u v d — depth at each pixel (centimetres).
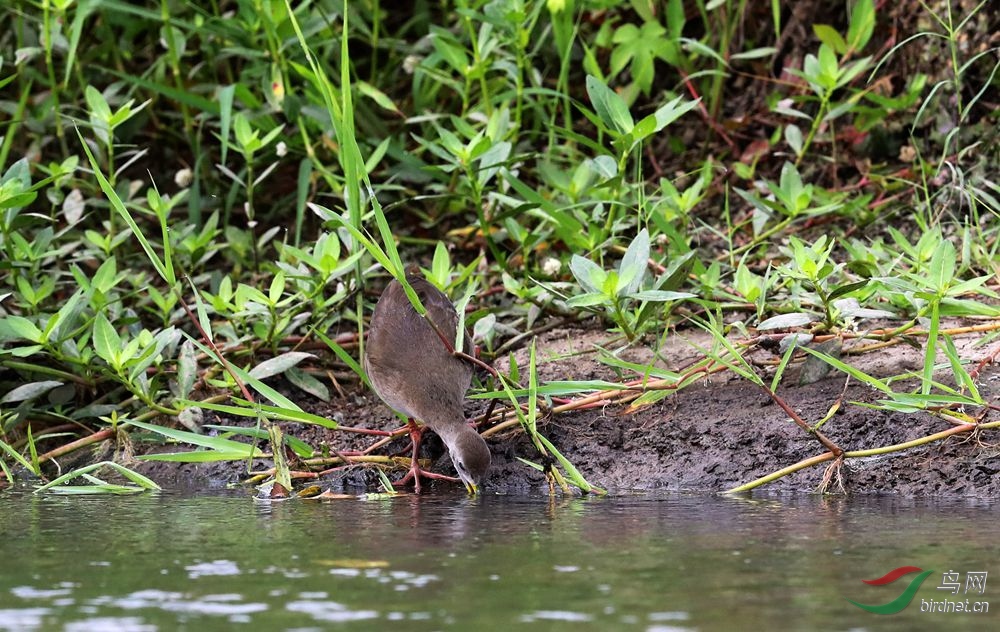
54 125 1380
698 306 1143
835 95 1416
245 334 1111
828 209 1184
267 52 1362
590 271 945
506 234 1249
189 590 589
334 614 541
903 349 1016
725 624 522
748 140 1447
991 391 934
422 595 575
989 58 1266
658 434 965
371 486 952
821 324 1015
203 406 911
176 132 1462
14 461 1027
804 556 657
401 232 1364
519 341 1118
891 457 905
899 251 1180
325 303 1075
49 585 602
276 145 1344
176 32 1387
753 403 976
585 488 889
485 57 1299
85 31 1518
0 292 1157
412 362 963
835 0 1434
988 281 1123
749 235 1303
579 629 514
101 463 942
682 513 803
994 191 1236
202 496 911
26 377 1076
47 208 1366
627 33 1388
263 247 1347
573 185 1201
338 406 1069
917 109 1341
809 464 893
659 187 1273
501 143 1159
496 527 756
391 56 1494
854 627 519
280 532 744
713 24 1510
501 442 975
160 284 1266
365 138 1377
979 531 727
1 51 1477
